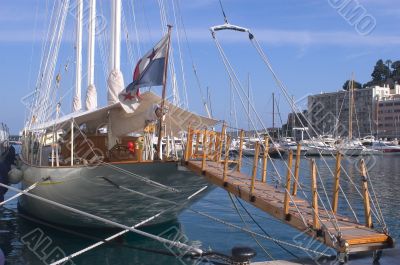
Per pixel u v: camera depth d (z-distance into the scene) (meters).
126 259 12.44
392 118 111.19
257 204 9.95
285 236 15.12
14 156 17.83
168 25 12.66
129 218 14.30
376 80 152.75
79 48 20.45
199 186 13.80
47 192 13.45
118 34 15.08
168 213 14.84
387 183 35.16
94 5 19.06
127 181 12.65
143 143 13.38
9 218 17.95
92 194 12.98
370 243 8.23
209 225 16.95
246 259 9.16
